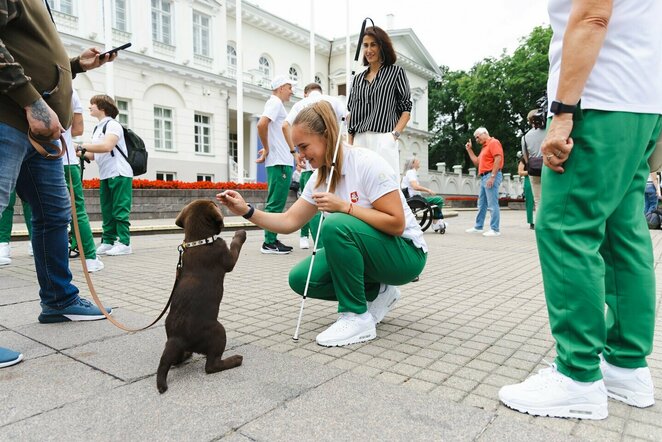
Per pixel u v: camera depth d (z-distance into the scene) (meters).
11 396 1.98
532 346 2.71
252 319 3.24
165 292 4.02
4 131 2.31
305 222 2.98
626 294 1.95
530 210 11.39
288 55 28.70
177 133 20.84
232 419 1.79
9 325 2.99
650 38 1.78
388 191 2.69
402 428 1.74
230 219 12.80
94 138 5.88
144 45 19.52
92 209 10.91
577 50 1.69
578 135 1.79
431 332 2.99
